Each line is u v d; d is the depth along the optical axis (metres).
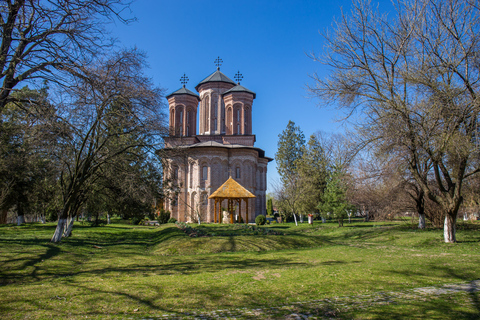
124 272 9.42
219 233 19.89
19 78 10.88
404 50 14.91
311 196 35.56
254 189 41.44
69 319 5.42
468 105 13.08
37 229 26.11
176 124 44.91
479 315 5.45
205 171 39.56
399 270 9.16
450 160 15.32
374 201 23.39
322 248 15.17
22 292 7.05
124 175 16.53
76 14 10.34
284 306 6.12
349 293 6.98
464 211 22.38
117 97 14.12
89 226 32.25
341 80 16.05
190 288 7.35
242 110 45.06
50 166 15.67
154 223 37.28
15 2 10.14
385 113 14.93
